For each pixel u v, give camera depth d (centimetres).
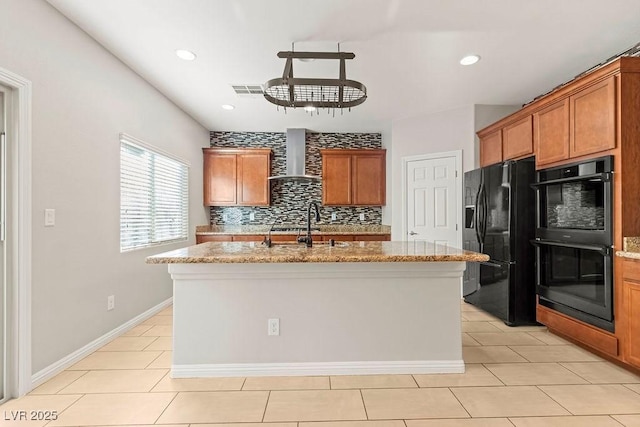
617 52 286
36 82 209
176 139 425
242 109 438
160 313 368
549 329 304
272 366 224
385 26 248
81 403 190
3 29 188
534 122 310
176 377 220
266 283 225
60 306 228
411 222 461
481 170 365
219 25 246
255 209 568
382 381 216
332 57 259
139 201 340
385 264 225
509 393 200
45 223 215
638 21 242
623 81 223
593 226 243
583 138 251
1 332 194
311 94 264
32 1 206
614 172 227
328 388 207
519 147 331
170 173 416
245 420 175
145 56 292
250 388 207
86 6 222
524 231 320
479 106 409
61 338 229
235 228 554
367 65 309
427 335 229
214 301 223
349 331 228
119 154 298
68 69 236
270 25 246
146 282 347
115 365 238
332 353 227
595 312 239
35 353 208
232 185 539
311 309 226
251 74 329
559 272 279
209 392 202
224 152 538
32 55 206
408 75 330
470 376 222
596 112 239
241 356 224
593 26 248
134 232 330
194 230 494
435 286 230
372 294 228
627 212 222
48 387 207
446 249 247
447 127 431
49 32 219
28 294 201
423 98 392
